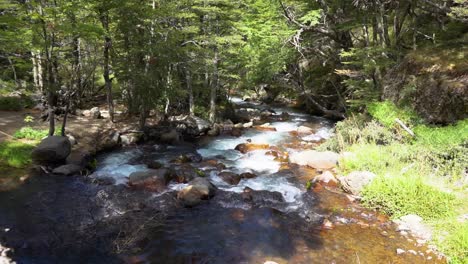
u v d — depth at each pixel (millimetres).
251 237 7887
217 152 14344
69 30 11453
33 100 19406
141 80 14703
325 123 20297
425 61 13336
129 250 7242
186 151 14398
